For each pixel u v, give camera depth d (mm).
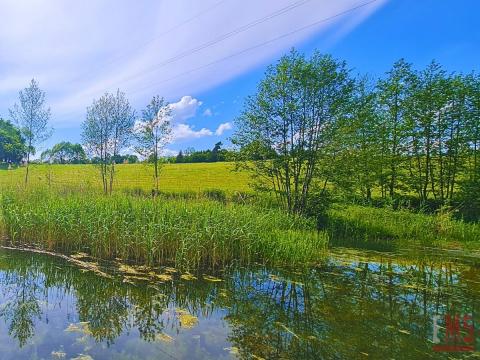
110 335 5438
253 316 6414
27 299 6934
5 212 12094
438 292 8297
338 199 18094
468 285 9008
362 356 5012
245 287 8125
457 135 24594
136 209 11070
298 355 4969
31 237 11648
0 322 5816
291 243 10703
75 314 6254
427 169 25312
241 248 10344
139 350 4953
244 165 18625
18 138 23656
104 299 7059
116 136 27734
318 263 10750
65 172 28688
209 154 72250
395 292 8141
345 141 17219
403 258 12031
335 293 7914
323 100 17125
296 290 8047
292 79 17156
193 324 5973
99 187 19812
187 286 8023
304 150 17469
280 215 14328
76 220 10984
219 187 32500
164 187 32531
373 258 11859
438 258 12227
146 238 9594
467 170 24656
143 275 8664
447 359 4992
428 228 17344
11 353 4730
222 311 6625
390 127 26219
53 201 12500
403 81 26078
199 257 9500
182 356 4824
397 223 17750
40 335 5344
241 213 12273
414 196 25891
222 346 5176
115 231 10211
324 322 6211
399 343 5461
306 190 17672
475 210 23156
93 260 9859
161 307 6719
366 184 24062
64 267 9117
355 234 16516
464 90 24156
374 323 6230
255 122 17719
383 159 25188
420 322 6352
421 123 25266
